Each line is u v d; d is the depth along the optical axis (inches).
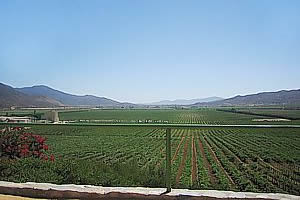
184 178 607.2
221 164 1015.6
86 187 254.7
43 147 398.6
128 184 322.3
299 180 339.9
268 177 546.3
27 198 247.3
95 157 522.3
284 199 225.5
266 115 3179.1
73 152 440.8
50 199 248.1
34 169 338.6
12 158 373.1
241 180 700.0
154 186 307.9
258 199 227.9
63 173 335.9
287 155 546.3
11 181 300.5
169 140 248.2
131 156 641.0
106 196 243.6
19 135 387.9
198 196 235.1
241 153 1066.1
